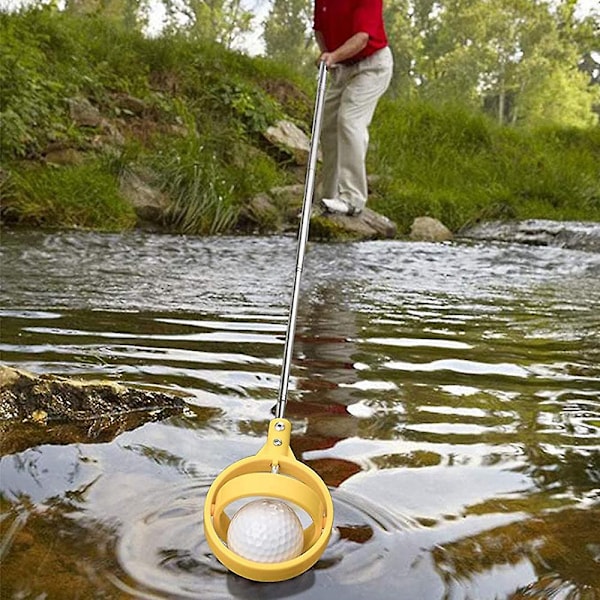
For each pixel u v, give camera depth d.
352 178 8.28
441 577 1.31
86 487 1.59
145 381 2.38
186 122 10.90
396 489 1.66
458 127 14.72
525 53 36.00
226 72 12.55
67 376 2.39
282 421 1.43
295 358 2.82
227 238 7.84
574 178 13.48
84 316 3.44
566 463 1.86
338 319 3.74
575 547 1.44
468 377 2.65
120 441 1.85
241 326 3.41
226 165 10.44
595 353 3.13
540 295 4.87
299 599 1.22
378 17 7.50
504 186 12.90
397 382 2.54
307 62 17.67
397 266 6.21
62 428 1.92
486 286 5.24
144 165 9.27
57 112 9.52
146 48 12.12
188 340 3.03
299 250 2.09
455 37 34.44
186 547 1.36
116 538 1.38
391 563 1.35
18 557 1.31
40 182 8.16
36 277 4.62
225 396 2.27
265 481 1.28
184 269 5.41
